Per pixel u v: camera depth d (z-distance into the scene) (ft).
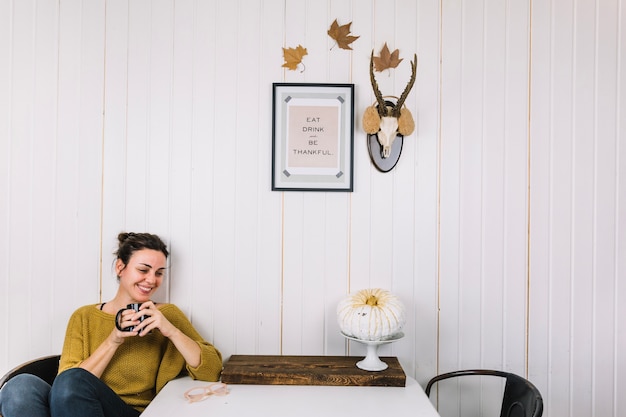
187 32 6.60
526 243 6.70
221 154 6.61
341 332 6.17
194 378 5.85
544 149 6.70
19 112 6.43
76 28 6.51
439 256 6.68
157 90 6.58
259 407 5.02
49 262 6.48
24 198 6.44
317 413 4.88
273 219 6.64
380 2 6.65
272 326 6.64
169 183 6.59
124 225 6.57
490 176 6.68
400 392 5.50
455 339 6.68
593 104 6.72
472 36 6.67
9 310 6.43
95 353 5.55
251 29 6.63
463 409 6.73
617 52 6.72
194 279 6.61
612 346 6.73
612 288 6.73
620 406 6.73
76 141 6.52
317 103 6.63
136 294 6.03
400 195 6.66
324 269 6.66
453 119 6.66
